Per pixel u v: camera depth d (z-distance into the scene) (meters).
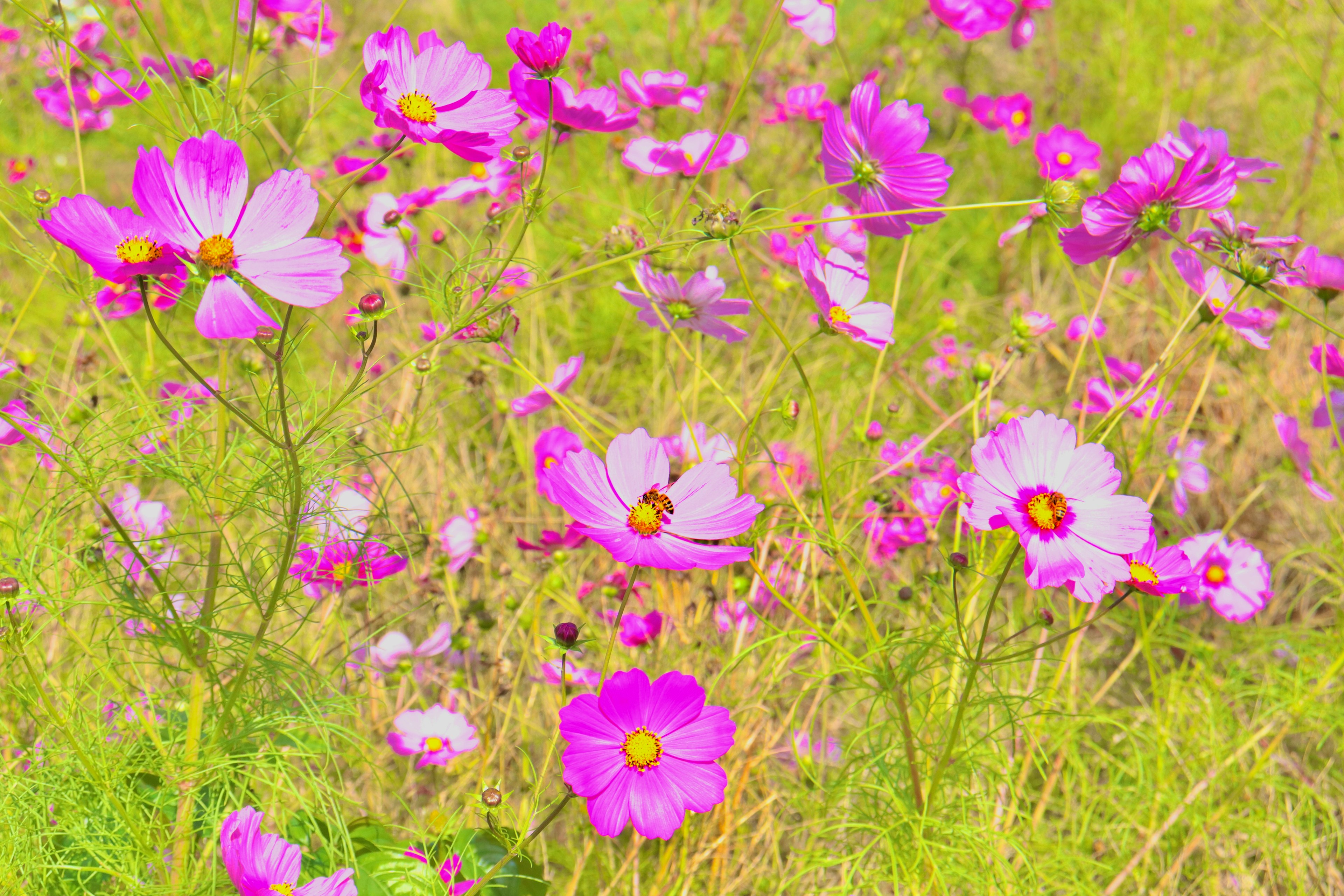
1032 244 2.32
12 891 1.33
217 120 1.39
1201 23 2.98
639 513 1.34
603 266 1.35
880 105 1.40
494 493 1.71
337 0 2.62
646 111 2.10
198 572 1.49
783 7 1.83
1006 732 1.53
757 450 1.66
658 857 1.50
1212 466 1.82
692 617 1.58
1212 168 1.38
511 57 2.91
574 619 1.63
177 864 1.37
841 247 1.70
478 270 1.40
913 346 1.85
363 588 1.48
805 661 1.57
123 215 1.28
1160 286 2.15
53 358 1.64
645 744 1.33
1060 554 1.32
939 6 2.00
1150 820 1.50
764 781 1.53
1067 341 2.05
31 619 1.36
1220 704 1.54
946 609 1.49
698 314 1.44
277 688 1.40
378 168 1.68
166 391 1.46
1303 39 2.71
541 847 1.48
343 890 1.31
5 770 1.36
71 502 1.38
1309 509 1.76
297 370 1.60
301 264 1.27
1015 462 1.33
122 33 2.02
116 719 1.39
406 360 1.34
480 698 1.56
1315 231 2.26
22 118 2.36
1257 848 1.53
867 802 1.45
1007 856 1.47
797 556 1.56
